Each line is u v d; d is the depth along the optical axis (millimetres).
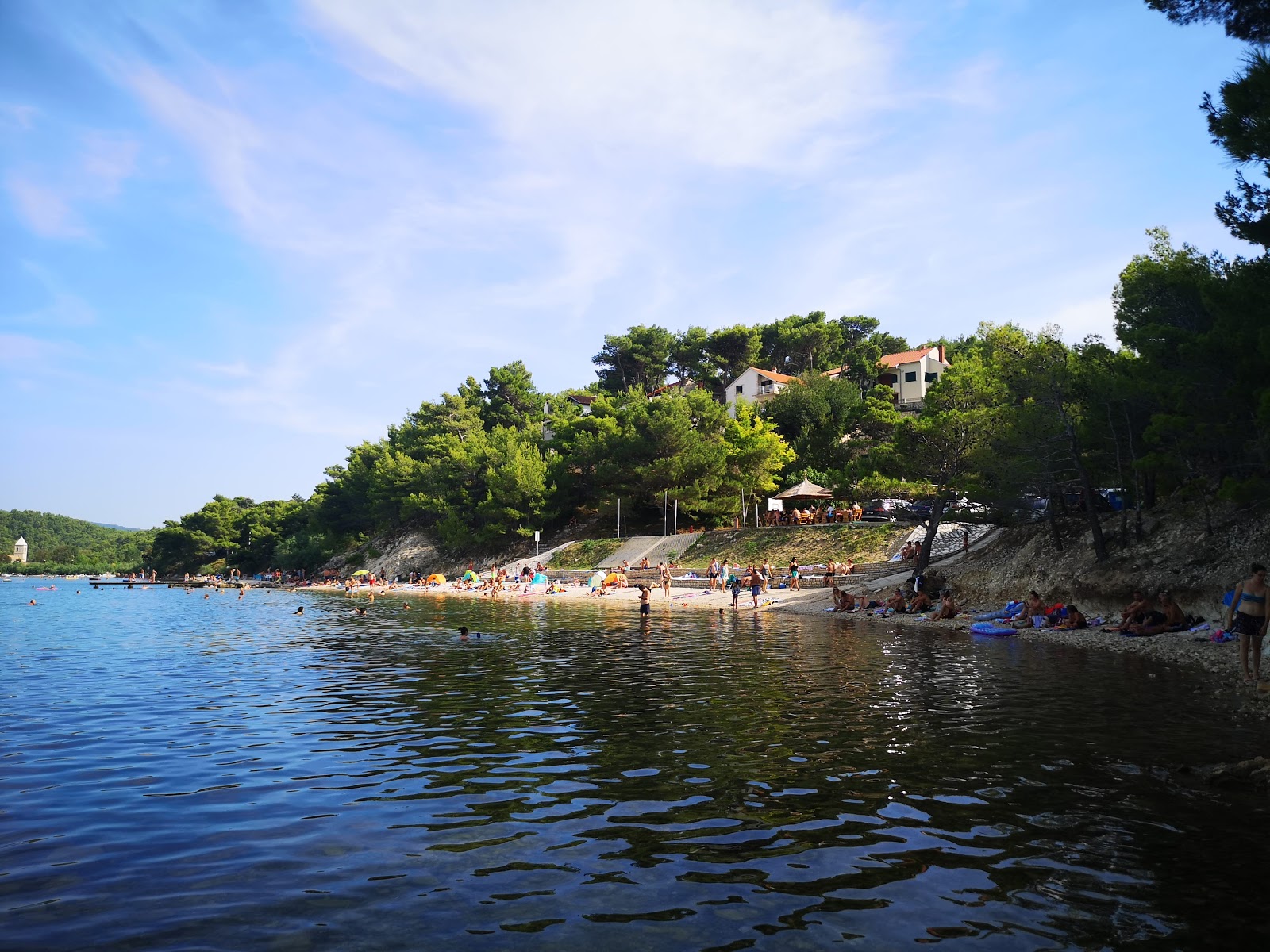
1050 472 30297
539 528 77062
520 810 7895
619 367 117938
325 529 109438
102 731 12016
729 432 68750
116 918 5445
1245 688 14406
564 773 9297
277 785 8922
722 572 49281
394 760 10008
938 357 87500
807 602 38875
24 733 11867
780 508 58688
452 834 7207
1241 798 8070
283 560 112562
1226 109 16734
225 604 57062
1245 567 22203
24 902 5727
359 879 6148
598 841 6980
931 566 40188
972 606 32125
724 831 7234
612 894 5816
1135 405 26797
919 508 46781
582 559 68125
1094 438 29422
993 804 7945
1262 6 16766
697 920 5352
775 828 7281
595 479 73000
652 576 57250
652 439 68188
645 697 14516
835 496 57438
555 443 84625
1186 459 23922
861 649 22062
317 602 55969
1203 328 25344
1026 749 10234
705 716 12633
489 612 40781
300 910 5570
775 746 10547
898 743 10602
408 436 108875
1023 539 35281
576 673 17906
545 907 5594
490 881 6082
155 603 59594
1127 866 6281
